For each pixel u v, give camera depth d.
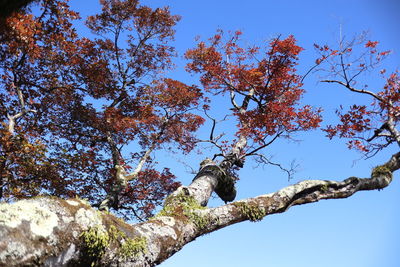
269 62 8.97
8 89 9.89
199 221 4.20
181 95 10.33
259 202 4.70
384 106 7.71
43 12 8.59
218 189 6.98
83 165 9.10
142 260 3.27
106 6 12.55
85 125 10.59
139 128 10.37
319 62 8.12
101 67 10.35
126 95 11.04
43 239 2.58
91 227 2.92
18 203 2.73
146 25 12.88
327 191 5.37
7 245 2.38
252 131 7.93
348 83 7.89
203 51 10.07
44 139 10.00
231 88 9.88
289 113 7.79
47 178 8.55
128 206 11.03
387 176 6.52
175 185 11.56
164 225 3.81
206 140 8.66
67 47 9.37
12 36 7.64
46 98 10.29
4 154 7.72
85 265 2.88
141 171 11.14
